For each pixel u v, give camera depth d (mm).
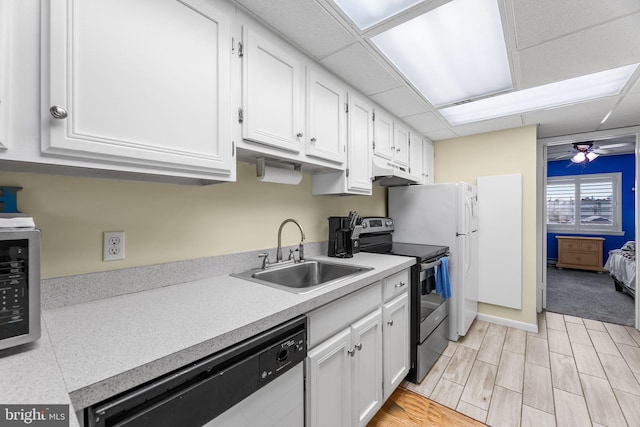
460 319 2559
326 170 1898
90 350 691
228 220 1544
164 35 932
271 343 945
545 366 2166
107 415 581
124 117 837
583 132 3146
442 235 2654
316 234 2135
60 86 715
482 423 1615
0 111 649
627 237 5410
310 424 1106
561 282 4773
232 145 1145
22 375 582
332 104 1710
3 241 633
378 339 1588
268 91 1298
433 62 1685
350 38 1438
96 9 783
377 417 1672
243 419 849
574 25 1344
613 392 1852
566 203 6051
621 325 2934
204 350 745
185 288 1235
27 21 688
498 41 1489
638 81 1888
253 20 1261
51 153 718
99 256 1099
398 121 2570
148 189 1233
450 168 3318
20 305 657
